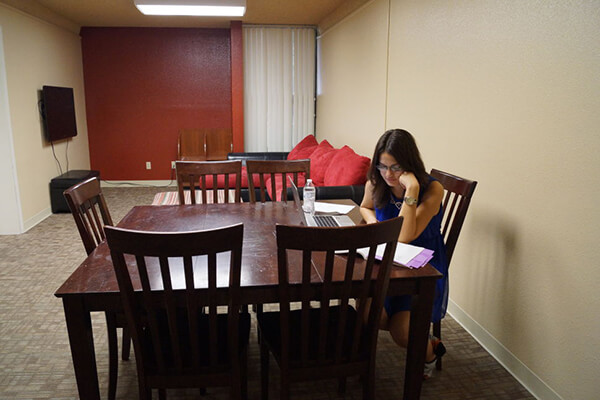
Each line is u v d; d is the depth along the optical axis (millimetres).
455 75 2697
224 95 6996
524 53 2078
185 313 2000
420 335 1770
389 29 3760
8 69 4438
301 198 3299
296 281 1600
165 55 6789
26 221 4711
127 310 1532
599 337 1715
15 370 2291
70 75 6195
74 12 5594
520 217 2143
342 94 5316
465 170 2617
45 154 5301
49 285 3314
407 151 2002
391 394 2121
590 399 1768
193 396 2115
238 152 6371
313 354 1697
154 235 1390
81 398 1658
